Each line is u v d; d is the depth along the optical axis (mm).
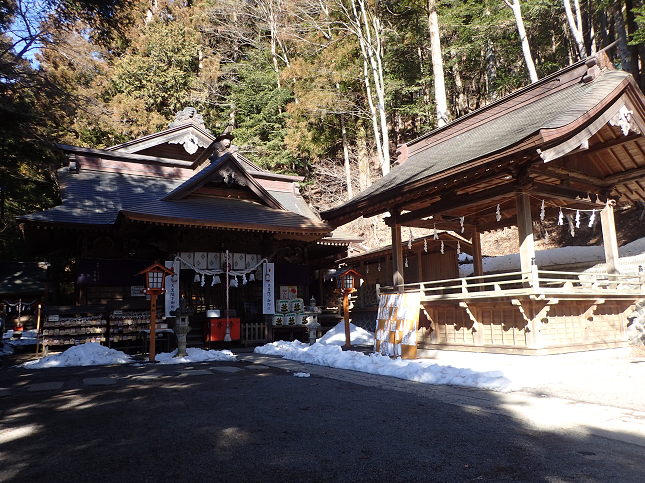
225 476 3395
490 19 25062
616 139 9492
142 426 4824
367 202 11570
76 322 12586
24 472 3523
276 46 38219
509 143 8125
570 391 6312
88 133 28109
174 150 20422
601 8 21047
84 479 3367
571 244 20438
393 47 29922
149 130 29312
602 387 6516
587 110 7848
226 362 10602
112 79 31203
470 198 9758
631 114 8898
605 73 9133
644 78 22438
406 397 6211
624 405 5461
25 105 17406
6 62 15609
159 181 18359
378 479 3305
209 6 37094
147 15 37250
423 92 32281
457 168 8938
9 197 23562
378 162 34594
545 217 11992
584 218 21609
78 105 19156
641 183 11016
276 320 15641
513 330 8844
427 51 31812
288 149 31109
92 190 16047
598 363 8812
